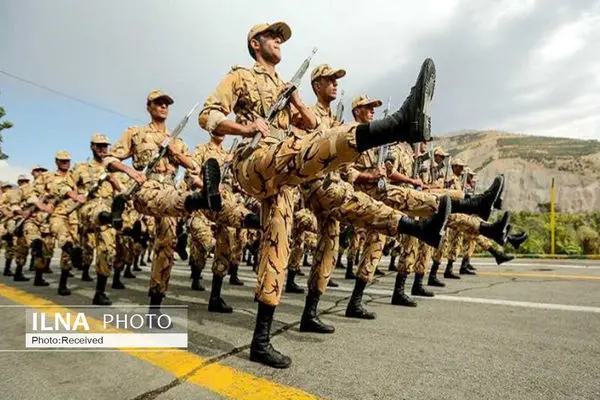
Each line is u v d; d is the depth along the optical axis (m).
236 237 6.46
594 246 14.02
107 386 2.06
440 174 7.05
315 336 3.01
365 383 2.07
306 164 2.29
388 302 4.59
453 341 2.86
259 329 2.42
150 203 3.52
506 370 2.27
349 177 4.03
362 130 2.09
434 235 3.20
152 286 3.42
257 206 6.15
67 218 6.33
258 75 2.95
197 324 3.41
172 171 4.33
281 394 1.93
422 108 1.93
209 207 2.99
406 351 2.61
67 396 1.94
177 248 4.77
